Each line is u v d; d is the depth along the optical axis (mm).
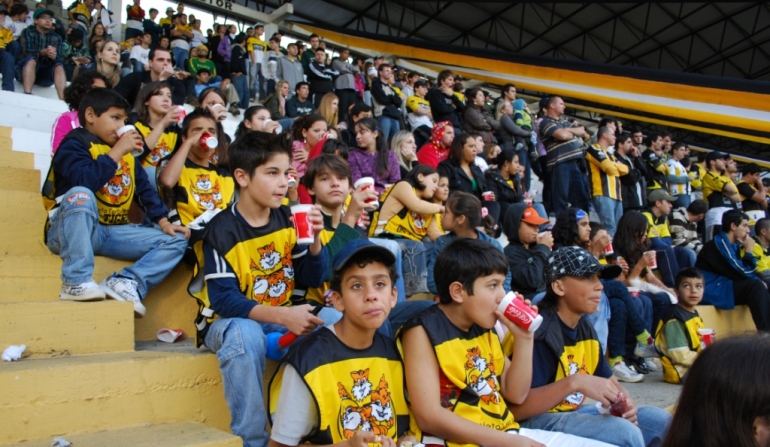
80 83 3869
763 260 6320
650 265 4883
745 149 19281
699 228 8297
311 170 3225
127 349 2471
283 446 1914
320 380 1947
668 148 9977
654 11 14734
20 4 7301
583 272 2613
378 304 1999
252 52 9578
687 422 1157
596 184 6543
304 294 2646
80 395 2025
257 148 2408
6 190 3207
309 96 9375
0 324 2182
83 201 2576
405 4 14633
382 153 5148
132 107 5184
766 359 1085
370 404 2025
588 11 14922
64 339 2312
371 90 8805
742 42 15805
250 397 2178
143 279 2773
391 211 4293
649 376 4414
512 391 2336
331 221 3250
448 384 2213
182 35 9609
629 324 4254
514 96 8805
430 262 3834
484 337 2369
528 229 4027
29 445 1877
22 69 6570
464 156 5496
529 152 8383
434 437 2141
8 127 4598
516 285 3959
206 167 3494
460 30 16406
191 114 3395
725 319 5797
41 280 2721
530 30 16203
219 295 2309
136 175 3141
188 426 2146
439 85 8734
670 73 8039
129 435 2010
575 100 14000
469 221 3697
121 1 11000
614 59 17406
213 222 2414
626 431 2281
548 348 2611
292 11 13781
